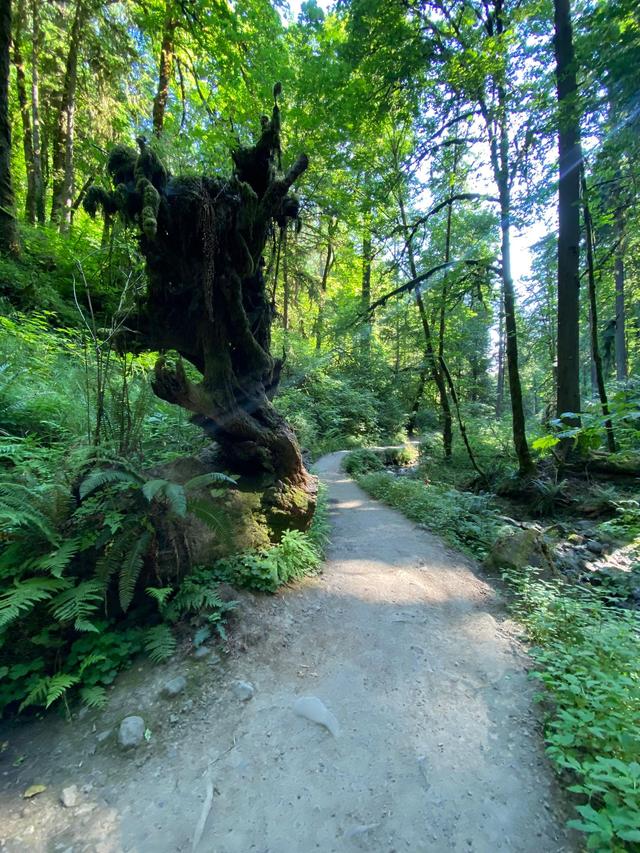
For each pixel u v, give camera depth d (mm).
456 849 1695
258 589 3582
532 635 3389
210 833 1729
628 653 2639
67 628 2719
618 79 5332
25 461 3533
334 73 9336
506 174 8547
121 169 3287
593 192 8094
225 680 2650
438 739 2301
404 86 9086
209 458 4438
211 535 3525
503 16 8047
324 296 19938
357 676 2822
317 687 2693
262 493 4219
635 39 5059
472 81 7988
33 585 2516
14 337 5281
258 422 4230
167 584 3174
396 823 1803
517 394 9125
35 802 1852
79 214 14383
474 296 10688
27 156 12930
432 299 11367
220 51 9461
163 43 11391
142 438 4562
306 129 10398
